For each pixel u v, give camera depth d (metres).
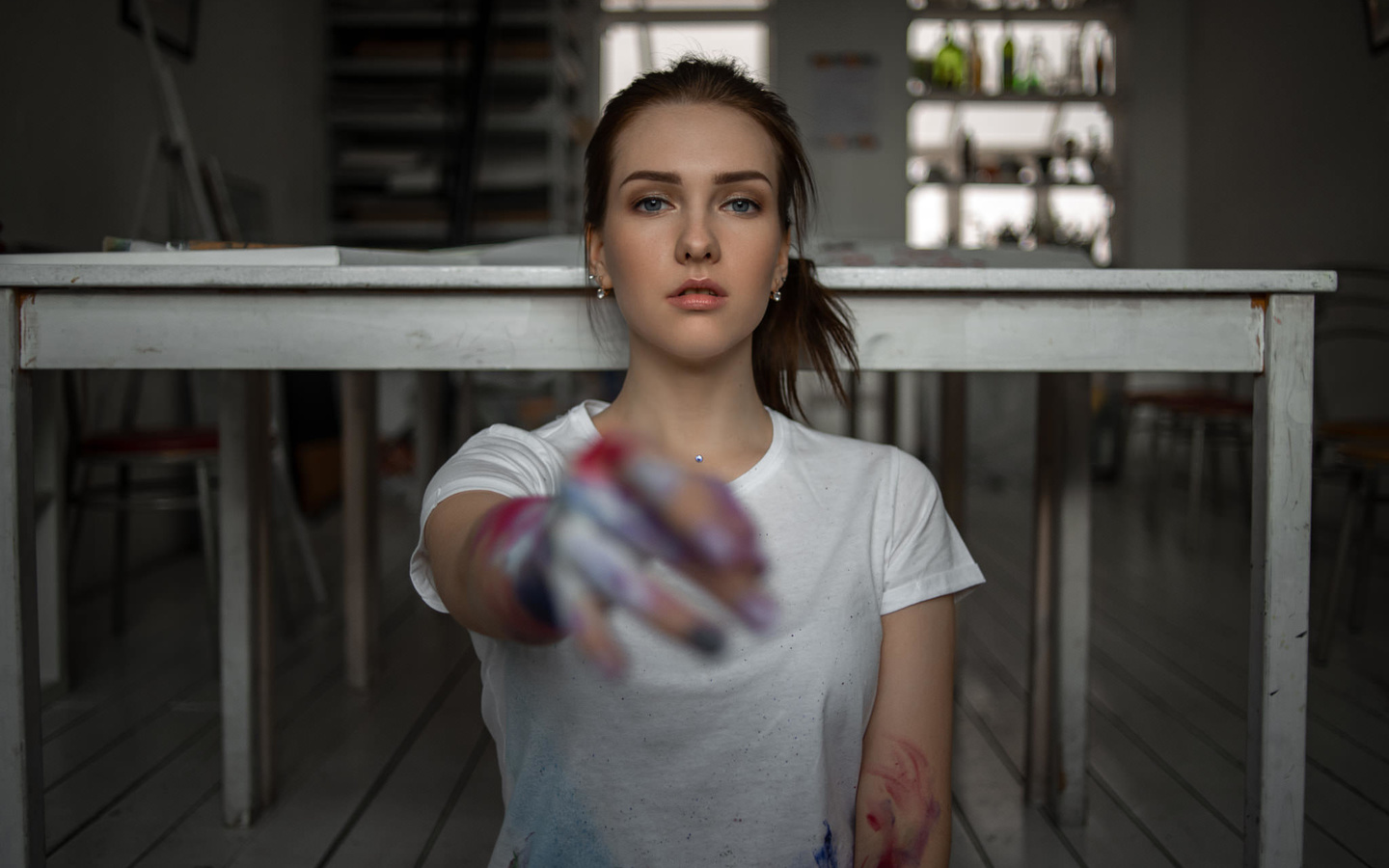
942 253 1.05
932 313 0.88
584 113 5.97
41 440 1.89
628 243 0.67
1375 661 2.11
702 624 0.25
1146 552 3.32
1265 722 0.86
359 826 1.36
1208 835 1.32
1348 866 1.24
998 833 1.33
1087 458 1.33
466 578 0.39
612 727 0.66
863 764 0.73
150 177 2.50
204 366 0.86
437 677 2.02
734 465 0.74
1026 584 2.89
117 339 0.86
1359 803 1.42
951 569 0.75
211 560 2.07
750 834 0.66
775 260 0.70
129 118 3.05
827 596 0.68
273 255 0.88
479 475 0.62
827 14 5.82
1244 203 4.96
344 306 0.87
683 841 0.66
